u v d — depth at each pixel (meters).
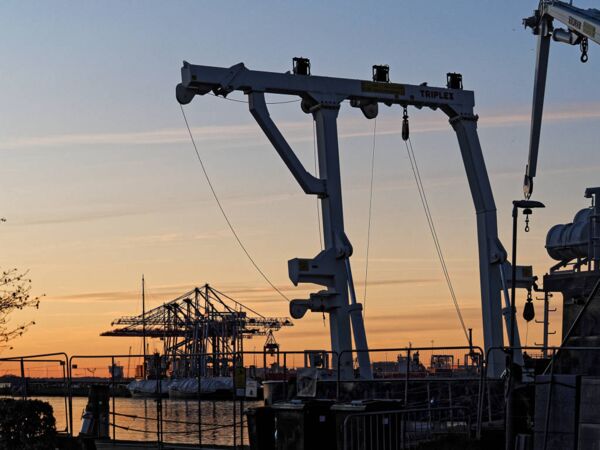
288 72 39.94
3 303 36.25
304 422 23.28
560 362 21.75
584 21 35.03
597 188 23.73
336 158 40.00
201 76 38.06
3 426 26.86
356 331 39.22
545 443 19.73
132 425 58.72
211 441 44.00
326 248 39.81
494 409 32.44
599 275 21.64
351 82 40.62
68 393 32.62
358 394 33.84
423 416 30.20
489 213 42.69
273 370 38.06
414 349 28.70
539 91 38.59
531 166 38.88
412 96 41.91
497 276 42.41
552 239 24.70
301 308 38.97
